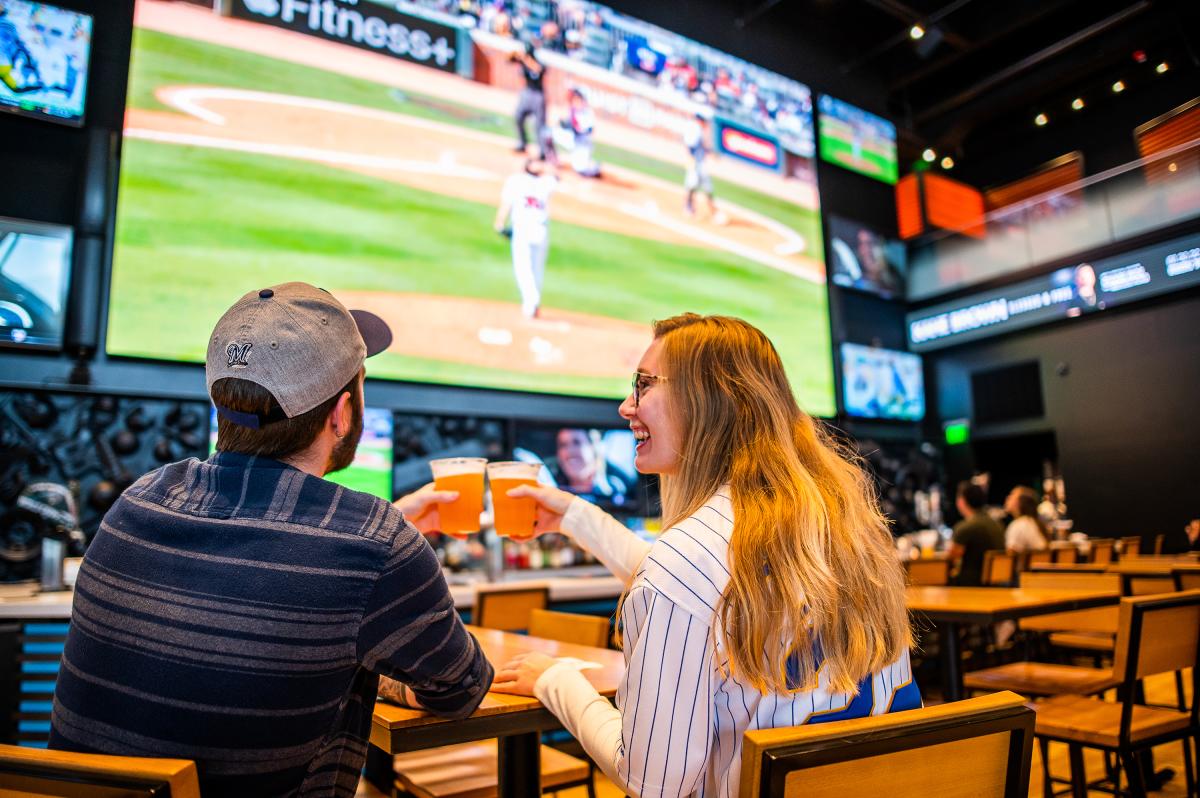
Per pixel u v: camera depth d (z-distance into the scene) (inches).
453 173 219.9
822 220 321.7
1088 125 379.2
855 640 35.5
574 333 234.5
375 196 205.6
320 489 35.2
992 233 344.2
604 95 258.4
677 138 275.0
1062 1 297.9
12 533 147.8
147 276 170.6
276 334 35.9
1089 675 109.3
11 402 155.4
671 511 43.6
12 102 161.9
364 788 89.2
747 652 34.2
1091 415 318.7
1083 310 314.0
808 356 300.4
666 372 44.6
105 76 177.9
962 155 408.2
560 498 61.1
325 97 202.5
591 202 247.9
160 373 170.7
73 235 161.2
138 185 172.7
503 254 224.7
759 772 27.6
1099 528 313.4
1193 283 284.8
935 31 312.3
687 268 267.6
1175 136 331.0
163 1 183.6
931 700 179.8
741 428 41.5
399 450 200.7
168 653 31.2
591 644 82.7
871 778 30.0
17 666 116.6
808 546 35.9
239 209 184.7
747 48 312.5
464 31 229.9
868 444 318.3
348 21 209.8
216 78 187.2
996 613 87.0
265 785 31.8
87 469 159.9
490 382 215.0
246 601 31.8
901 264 357.1
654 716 33.9
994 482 401.4
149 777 25.0
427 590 36.0
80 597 33.4
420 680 37.4
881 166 354.6
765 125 304.8
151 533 33.3
